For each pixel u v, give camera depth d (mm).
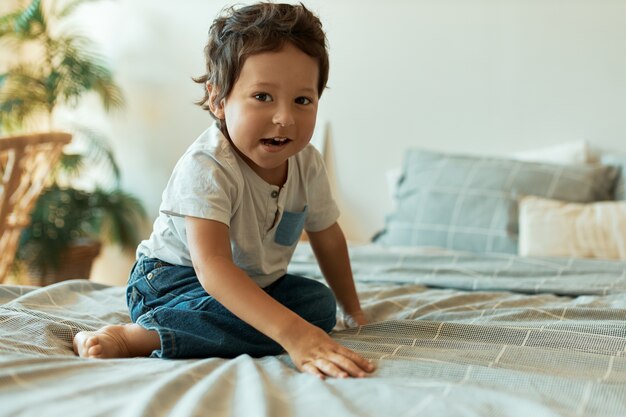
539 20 2824
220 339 1194
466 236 2482
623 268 1964
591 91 2803
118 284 3504
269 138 1243
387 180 3027
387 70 2990
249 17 1259
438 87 2951
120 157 3400
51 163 2328
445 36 2924
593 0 2766
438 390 947
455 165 2672
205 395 879
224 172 1274
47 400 868
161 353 1172
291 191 1406
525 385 977
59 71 3174
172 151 3330
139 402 843
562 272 1915
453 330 1279
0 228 2160
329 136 3072
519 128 2883
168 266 1370
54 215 3092
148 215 3400
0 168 2102
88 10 3371
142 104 3340
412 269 1961
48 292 1518
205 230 1222
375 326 1337
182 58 3258
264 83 1224
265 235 1375
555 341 1217
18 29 3158
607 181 2617
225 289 1167
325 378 1029
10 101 3078
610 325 1296
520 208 2441
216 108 1346
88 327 1321
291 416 864
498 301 1636
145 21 3287
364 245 2385
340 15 3000
